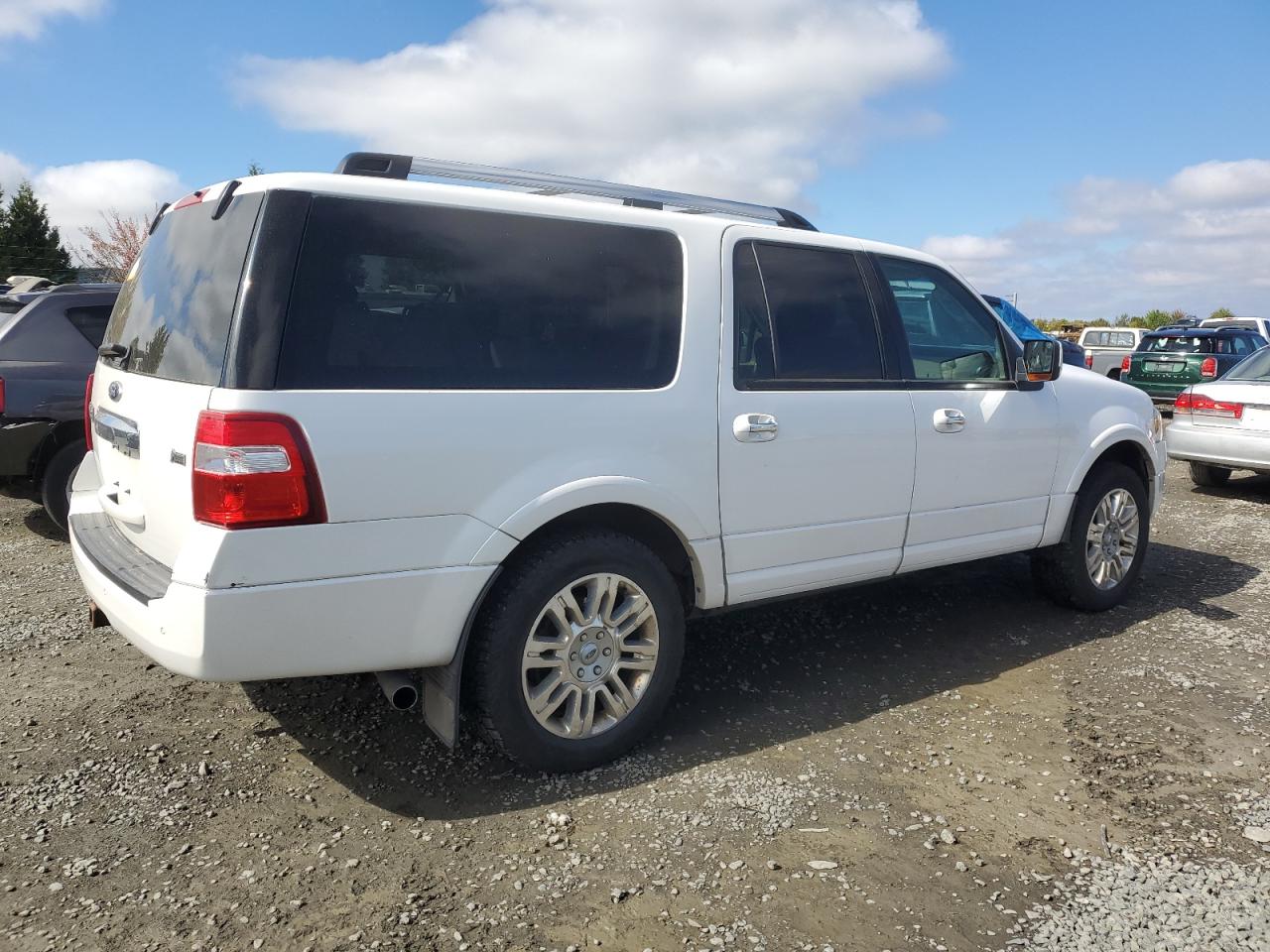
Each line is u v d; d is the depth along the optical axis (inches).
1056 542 197.3
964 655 181.0
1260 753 141.1
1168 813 124.0
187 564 105.2
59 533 271.6
